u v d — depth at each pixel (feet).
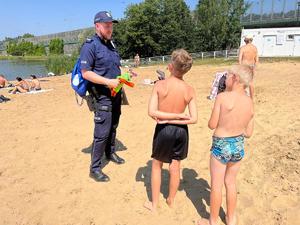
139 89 47.55
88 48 15.11
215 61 104.27
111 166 18.06
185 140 12.73
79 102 16.55
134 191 15.42
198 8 176.14
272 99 30.68
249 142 19.83
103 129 15.96
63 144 22.08
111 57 15.70
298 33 104.73
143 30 177.47
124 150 20.36
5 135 24.88
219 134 11.43
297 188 14.32
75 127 26.12
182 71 12.29
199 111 28.37
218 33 167.32
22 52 397.80
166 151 12.56
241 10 163.43
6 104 39.88
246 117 11.33
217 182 11.74
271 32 109.19
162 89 12.31
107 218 13.46
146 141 21.71
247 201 13.99
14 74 131.44
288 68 65.98
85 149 20.97
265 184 15.05
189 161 18.13
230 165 11.84
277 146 18.47
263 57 104.37
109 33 15.53
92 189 15.76
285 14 110.42
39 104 38.83
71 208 14.28
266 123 23.03
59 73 128.57
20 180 16.97
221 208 13.60
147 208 13.94
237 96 11.25
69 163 18.85
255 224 12.60
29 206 14.56
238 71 11.16
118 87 15.28
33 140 23.29
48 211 14.12
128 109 31.32
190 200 14.39
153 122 25.95
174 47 178.91
